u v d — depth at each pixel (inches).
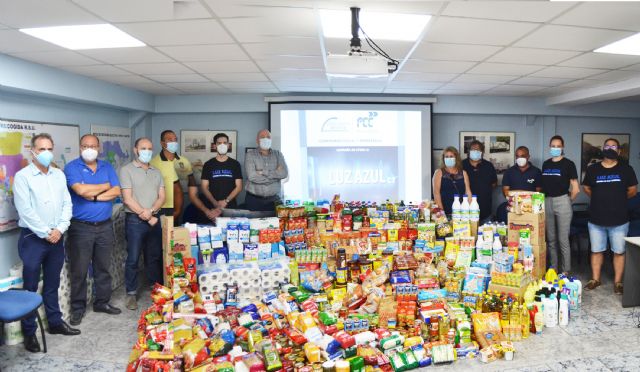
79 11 101.2
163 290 139.6
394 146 251.9
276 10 104.3
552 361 119.6
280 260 156.1
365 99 248.2
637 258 157.9
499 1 98.7
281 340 118.4
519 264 143.4
